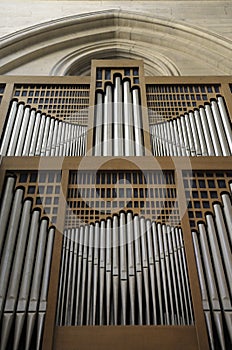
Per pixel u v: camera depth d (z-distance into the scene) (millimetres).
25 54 8453
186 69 8523
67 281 3893
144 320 3707
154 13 9500
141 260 4035
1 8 9336
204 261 4043
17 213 4395
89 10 9500
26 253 4062
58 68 8328
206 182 4750
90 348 3412
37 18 9203
